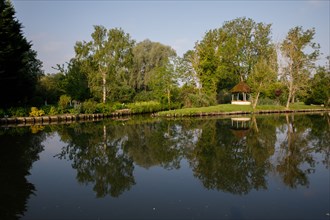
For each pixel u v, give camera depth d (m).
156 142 20.05
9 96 38.62
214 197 9.53
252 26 61.19
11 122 33.53
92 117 40.34
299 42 47.97
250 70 62.41
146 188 10.59
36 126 30.69
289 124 29.69
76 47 49.31
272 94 59.91
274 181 11.13
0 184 11.29
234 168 13.09
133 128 28.02
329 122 31.33
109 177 12.10
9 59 35.94
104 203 9.17
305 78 49.03
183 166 13.60
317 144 18.47
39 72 60.62
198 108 46.28
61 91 49.62
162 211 8.45
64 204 9.12
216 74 53.81
